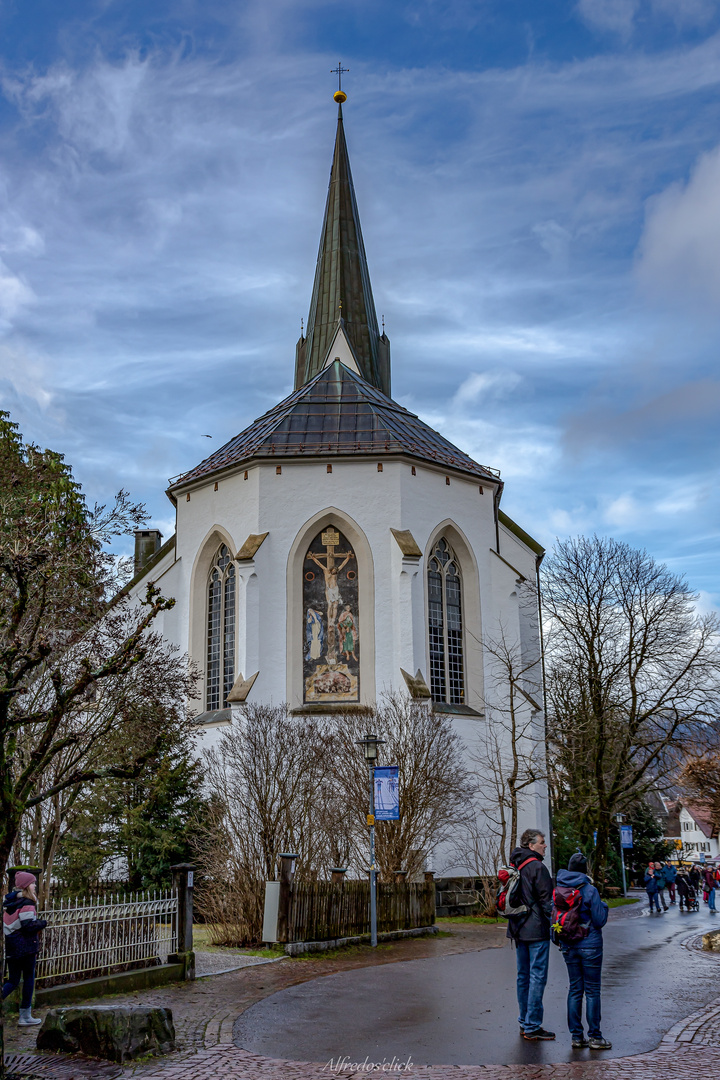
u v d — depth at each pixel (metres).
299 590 31.92
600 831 42.47
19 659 11.69
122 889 25.42
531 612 35.44
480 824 31.11
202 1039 10.57
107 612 19.91
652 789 42.38
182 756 26.19
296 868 21.52
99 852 25.34
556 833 44.62
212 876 20.58
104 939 13.41
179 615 34.44
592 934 10.14
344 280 45.12
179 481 35.97
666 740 41.28
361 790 25.50
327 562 32.22
